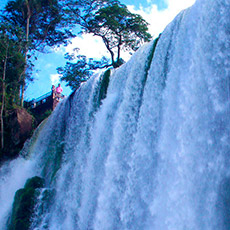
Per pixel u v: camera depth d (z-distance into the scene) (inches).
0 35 933.8
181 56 446.9
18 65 994.1
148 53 557.0
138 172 455.2
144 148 462.3
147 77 514.6
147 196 422.3
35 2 1114.1
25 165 853.8
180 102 409.7
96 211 499.2
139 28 1258.6
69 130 749.3
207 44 404.8
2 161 864.9
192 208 350.3
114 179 498.6
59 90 1282.0
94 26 1254.9
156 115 467.2
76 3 1196.5
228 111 355.9
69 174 646.5
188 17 459.5
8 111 910.4
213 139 358.6
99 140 596.4
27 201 602.2
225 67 374.9
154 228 390.0
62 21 1222.9
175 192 374.0
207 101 378.9
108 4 1236.5
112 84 661.3
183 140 388.2
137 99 539.8
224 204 328.8
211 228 329.7
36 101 1294.3
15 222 575.5
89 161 597.0
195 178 360.2
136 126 514.6
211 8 418.6
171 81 446.6
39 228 586.2
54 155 770.2
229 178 333.1
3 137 879.7
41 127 910.4
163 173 406.0
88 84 739.4
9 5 1133.1
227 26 389.7
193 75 405.7
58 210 610.5
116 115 582.6
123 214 447.2
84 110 714.2
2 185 832.9
